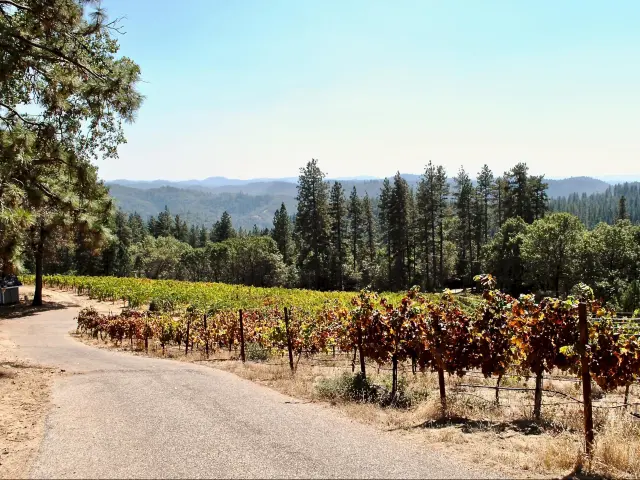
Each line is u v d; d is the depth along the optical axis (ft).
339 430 18.47
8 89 28.66
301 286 242.37
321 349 51.72
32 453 16.07
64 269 281.95
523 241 166.50
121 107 29.99
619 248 143.23
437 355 23.93
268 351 48.44
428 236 235.40
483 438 17.21
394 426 19.17
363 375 28.09
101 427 19.19
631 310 106.22
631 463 13.96
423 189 229.04
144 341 61.93
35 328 84.89
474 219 243.60
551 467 14.01
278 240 300.40
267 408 22.53
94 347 60.29
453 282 244.22
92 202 32.09
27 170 28.48
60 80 29.17
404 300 28.53
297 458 15.12
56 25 26.68
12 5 27.09
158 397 25.25
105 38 29.25
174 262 295.48
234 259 259.60
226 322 60.03
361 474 13.62
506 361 23.86
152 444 16.80
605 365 19.69
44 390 27.50
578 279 143.13
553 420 19.88
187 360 46.21
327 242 237.45
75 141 32.09
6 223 24.88
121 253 300.40
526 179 215.31
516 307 21.80
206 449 16.16
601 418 20.04
